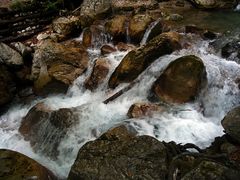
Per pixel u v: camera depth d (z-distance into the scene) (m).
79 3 6.32
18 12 5.50
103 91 4.34
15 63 4.75
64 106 4.22
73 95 4.48
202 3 6.03
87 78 4.58
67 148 3.54
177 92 3.72
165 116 3.59
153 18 5.42
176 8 6.21
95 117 3.82
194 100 3.71
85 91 4.48
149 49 4.23
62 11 5.93
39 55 4.83
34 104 4.47
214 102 3.77
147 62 4.21
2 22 5.23
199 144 3.21
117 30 5.18
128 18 5.54
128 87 4.11
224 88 3.80
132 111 3.69
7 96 4.49
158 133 3.37
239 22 5.39
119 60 4.68
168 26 5.23
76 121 3.74
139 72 4.18
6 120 4.33
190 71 3.71
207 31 4.86
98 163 2.72
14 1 5.75
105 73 4.45
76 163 2.76
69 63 4.77
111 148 2.84
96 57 4.95
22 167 2.86
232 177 2.46
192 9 6.14
